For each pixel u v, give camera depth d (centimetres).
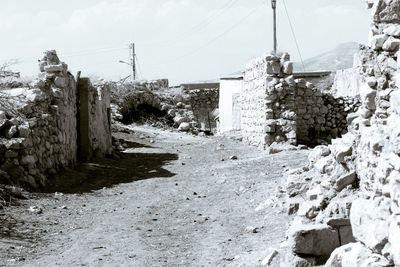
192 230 978
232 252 813
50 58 1716
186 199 1259
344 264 496
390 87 710
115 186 1480
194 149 2238
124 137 2558
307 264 655
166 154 2111
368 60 758
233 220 1016
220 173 1551
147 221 1065
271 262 710
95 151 1969
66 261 819
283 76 2053
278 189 1112
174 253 840
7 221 1045
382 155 565
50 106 1619
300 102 2141
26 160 1367
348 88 2806
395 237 421
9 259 828
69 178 1548
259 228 930
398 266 413
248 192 1237
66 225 1050
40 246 908
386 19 718
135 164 1902
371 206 494
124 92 3338
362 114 771
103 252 860
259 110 2130
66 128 1723
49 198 1284
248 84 2359
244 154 1966
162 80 3816
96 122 2023
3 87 1636
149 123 3259
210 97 4072
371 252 473
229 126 3506
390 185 479
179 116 3325
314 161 1099
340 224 665
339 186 812
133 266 783
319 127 2161
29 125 1420
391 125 547
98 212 1162
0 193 1199
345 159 838
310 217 819
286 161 1606
